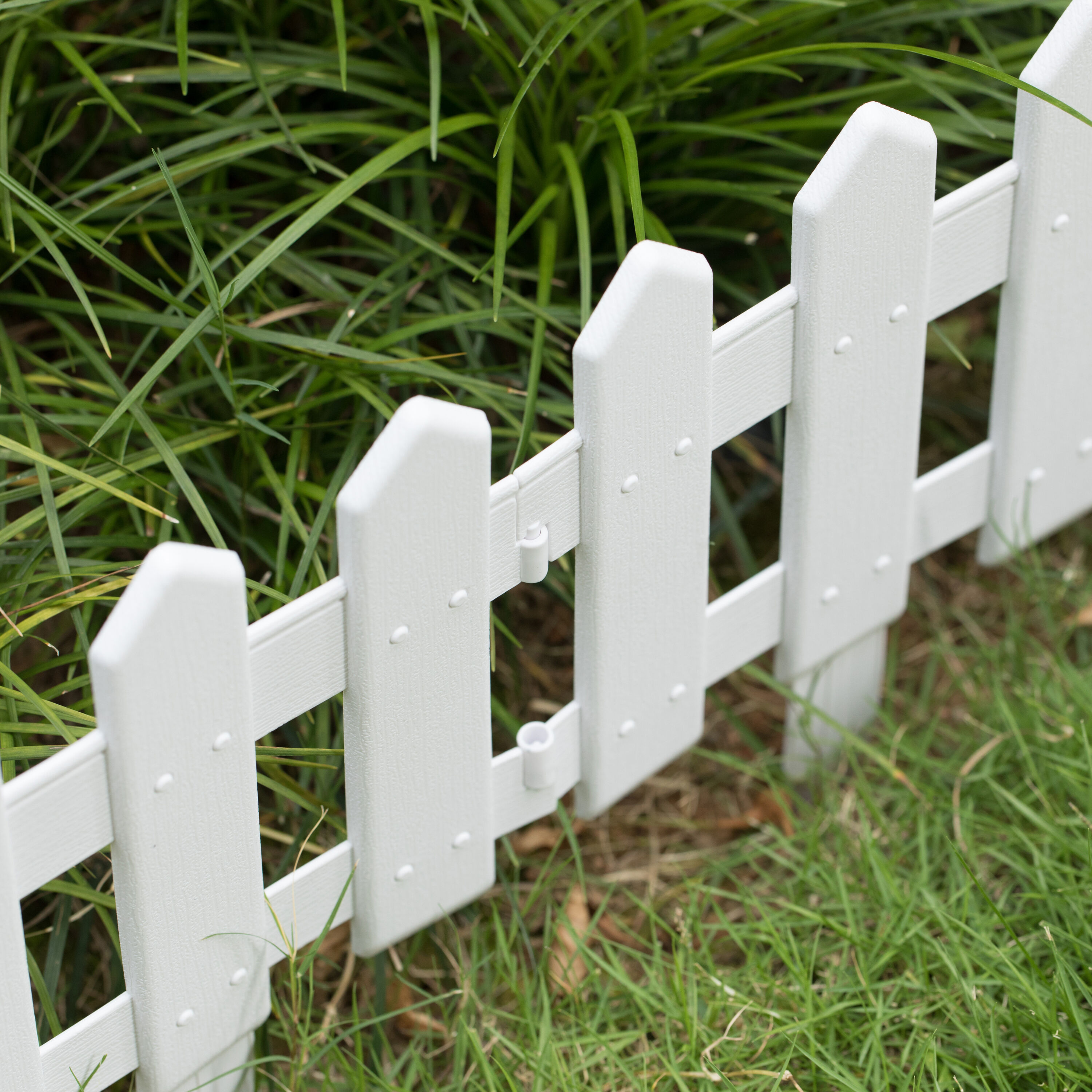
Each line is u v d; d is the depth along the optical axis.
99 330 1.47
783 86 2.08
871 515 1.75
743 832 1.93
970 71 1.96
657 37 1.81
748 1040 1.56
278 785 1.51
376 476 1.21
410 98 1.92
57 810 1.16
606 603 1.51
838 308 1.51
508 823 1.60
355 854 1.47
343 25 1.59
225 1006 1.41
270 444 1.78
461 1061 1.57
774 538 2.23
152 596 1.11
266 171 1.85
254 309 1.79
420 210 1.85
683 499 1.51
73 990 1.62
